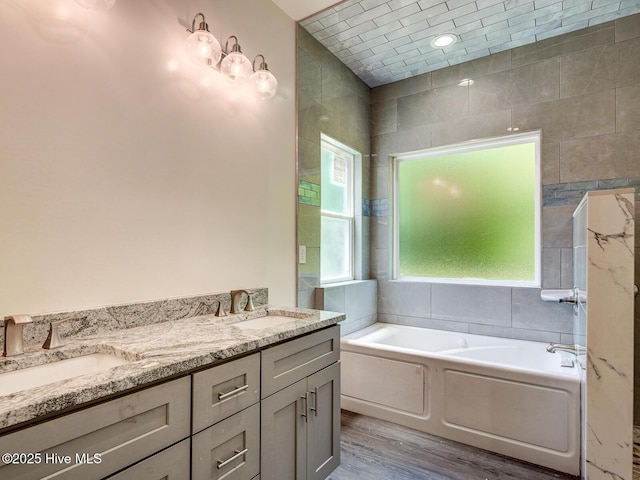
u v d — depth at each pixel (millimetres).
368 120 3443
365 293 3215
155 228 1567
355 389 2592
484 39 2713
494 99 2906
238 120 2008
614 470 1398
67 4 1284
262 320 1896
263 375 1330
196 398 1069
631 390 1385
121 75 1445
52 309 1226
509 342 2744
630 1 2279
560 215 2633
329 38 2691
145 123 1531
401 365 2408
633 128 2412
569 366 2203
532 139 2861
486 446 2109
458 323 3041
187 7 1726
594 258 1439
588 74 2559
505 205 2977
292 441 1482
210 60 1824
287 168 2393
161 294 1587
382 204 3432
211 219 1834
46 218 1218
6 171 1128
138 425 917
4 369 995
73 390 790
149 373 933
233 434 1195
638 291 2352
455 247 3193
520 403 2025
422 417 2324
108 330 1359
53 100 1238
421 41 2738
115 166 1420
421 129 3232
